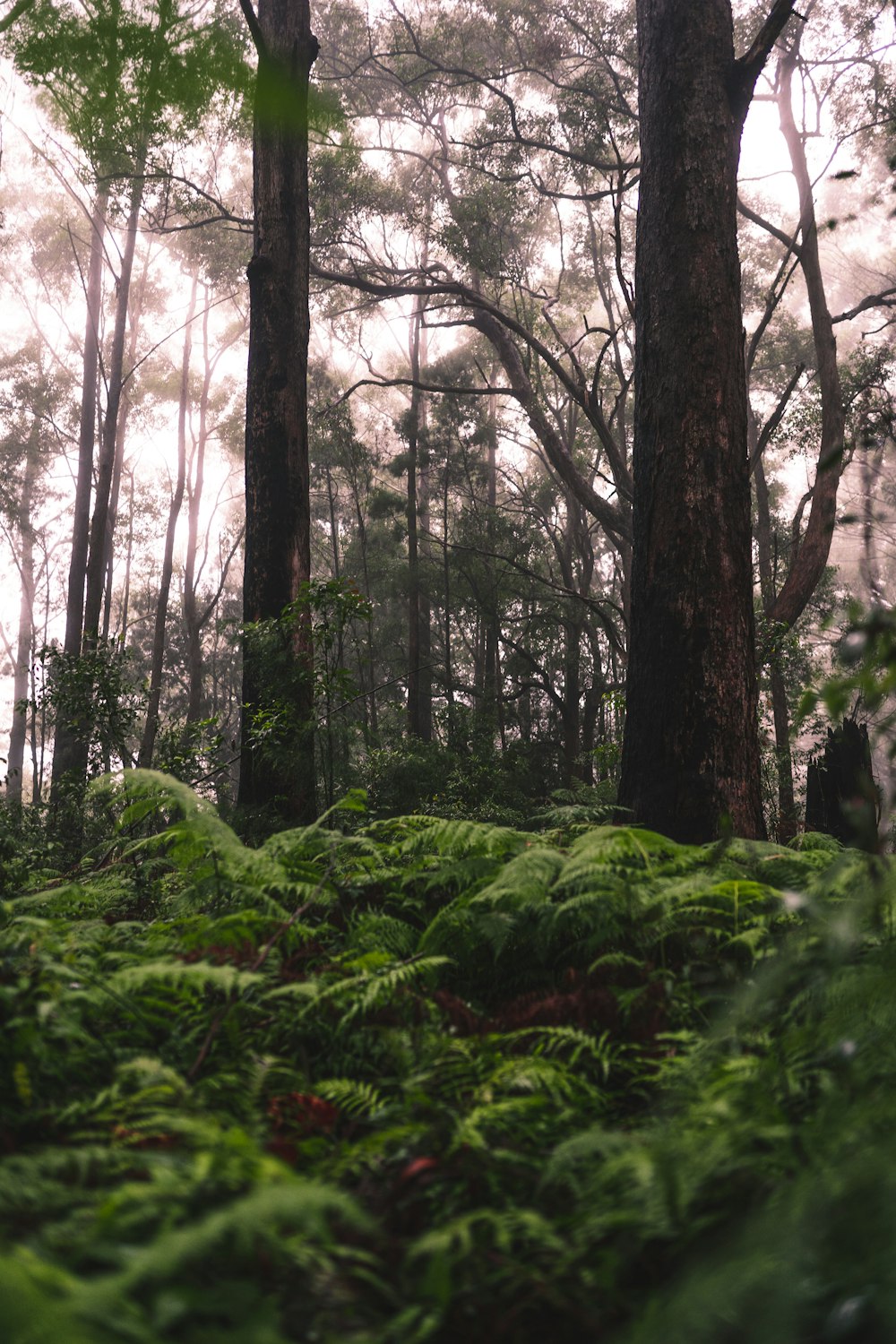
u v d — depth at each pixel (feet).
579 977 9.22
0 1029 5.86
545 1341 4.35
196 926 9.98
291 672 29.25
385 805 48.91
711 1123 5.22
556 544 103.19
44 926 8.16
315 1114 6.48
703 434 18.53
